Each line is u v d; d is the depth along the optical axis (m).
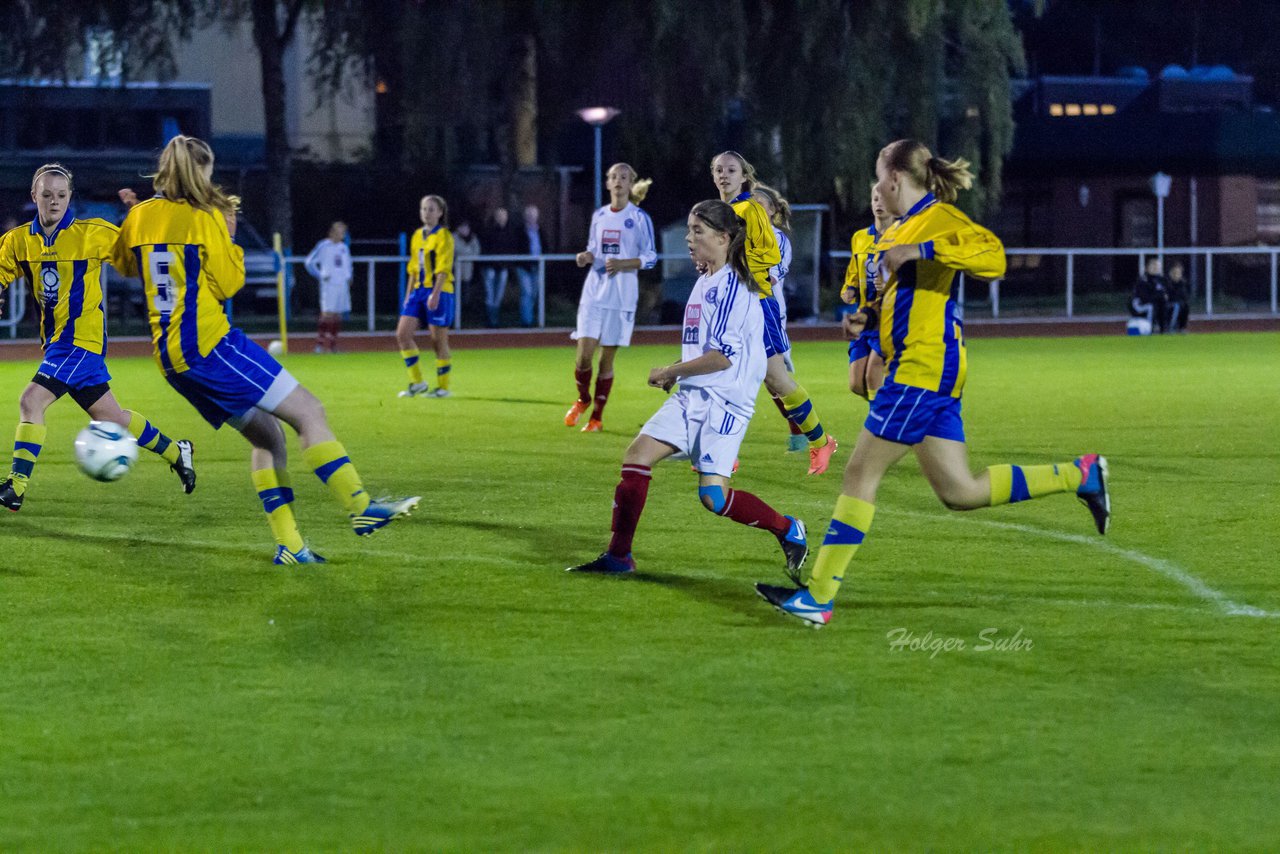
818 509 29.94
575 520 28.27
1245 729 15.92
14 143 107.94
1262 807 13.79
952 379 19.72
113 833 13.21
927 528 27.19
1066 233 124.50
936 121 99.12
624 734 15.77
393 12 95.56
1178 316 87.12
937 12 95.19
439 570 23.75
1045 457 36.88
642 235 42.03
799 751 15.25
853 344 31.23
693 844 12.98
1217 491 31.25
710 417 22.66
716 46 92.31
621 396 52.56
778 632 19.95
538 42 97.56
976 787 14.27
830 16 94.81
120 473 24.27
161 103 112.69
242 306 94.81
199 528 27.41
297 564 24.11
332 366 66.00
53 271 28.44
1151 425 43.28
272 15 97.19
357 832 13.23
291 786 14.31
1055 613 20.92
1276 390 53.44
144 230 22.52
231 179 111.56
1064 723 16.11
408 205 112.00
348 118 126.94
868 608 21.28
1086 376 59.34
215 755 15.15
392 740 15.58
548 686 17.47
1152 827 13.34
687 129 97.00
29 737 15.67
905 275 19.62
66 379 28.62
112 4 91.56
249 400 22.86
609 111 90.62
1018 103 131.00
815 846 12.95
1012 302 107.69
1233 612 20.92
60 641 19.44
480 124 96.06
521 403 50.34
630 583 22.88
